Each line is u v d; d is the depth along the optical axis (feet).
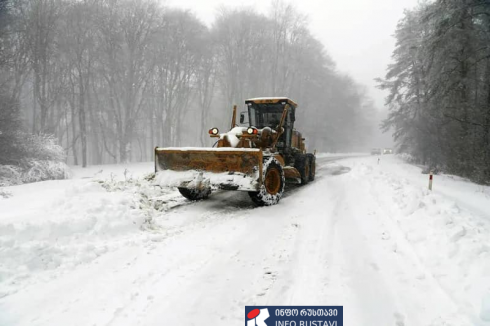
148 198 22.16
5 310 9.08
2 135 49.62
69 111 109.19
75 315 8.94
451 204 18.48
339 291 10.55
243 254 13.46
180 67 106.52
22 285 10.48
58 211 15.48
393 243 14.76
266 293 10.39
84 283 10.77
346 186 31.60
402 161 82.23
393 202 21.47
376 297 10.21
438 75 49.62
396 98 94.58
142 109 108.37
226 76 114.42
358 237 15.74
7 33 61.72
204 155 21.26
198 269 11.89
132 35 87.45
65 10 78.23
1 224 12.37
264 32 113.80
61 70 83.15
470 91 52.95
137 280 11.00
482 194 30.32
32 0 72.69
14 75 74.02
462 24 47.14
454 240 13.41
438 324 8.77
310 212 20.70
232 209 21.57
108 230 15.02
